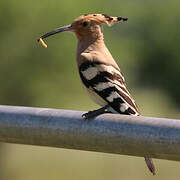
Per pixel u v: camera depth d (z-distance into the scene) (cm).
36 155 2042
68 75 1788
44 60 1769
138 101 3216
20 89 1792
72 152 2025
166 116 3045
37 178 1852
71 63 1794
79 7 1775
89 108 1858
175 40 4122
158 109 3086
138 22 4156
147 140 324
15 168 1969
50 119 353
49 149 2052
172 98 4022
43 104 1803
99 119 340
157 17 4203
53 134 354
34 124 358
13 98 1798
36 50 1764
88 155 1988
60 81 1792
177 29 4156
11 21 1731
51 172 1869
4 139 373
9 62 1766
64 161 1964
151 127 323
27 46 1769
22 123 361
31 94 1789
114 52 1933
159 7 4253
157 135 320
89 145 347
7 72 1772
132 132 328
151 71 4097
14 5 1717
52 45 1759
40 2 1738
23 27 1747
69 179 1809
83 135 345
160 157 326
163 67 4097
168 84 4081
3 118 364
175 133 315
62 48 1764
